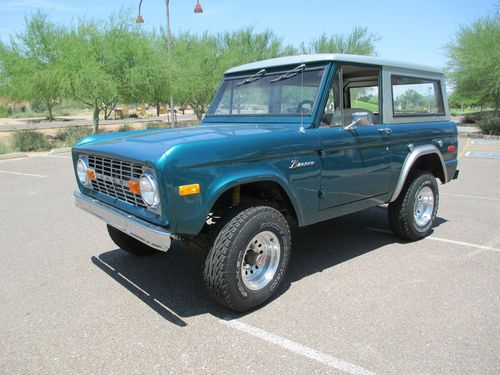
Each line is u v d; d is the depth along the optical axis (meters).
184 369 2.83
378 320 3.38
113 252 5.09
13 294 3.98
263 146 3.42
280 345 3.07
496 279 4.12
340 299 3.76
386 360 2.87
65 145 18.52
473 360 2.85
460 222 6.12
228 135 3.43
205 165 3.11
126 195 3.52
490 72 23.19
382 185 4.59
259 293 3.53
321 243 5.29
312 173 3.81
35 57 19.30
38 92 19.19
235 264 3.31
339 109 4.11
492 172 10.61
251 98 4.56
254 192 3.97
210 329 3.31
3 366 2.89
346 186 4.17
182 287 4.09
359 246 5.15
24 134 18.64
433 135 5.20
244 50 31.02
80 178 4.20
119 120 39.94
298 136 3.67
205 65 29.41
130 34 20.67
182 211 3.04
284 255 3.69
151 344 3.12
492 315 3.43
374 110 4.72
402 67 4.78
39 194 8.57
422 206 5.29
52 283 4.21
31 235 5.79
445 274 4.26
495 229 5.77
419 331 3.21
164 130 4.26
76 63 18.81
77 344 3.14
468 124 31.27
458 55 24.55
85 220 6.54
